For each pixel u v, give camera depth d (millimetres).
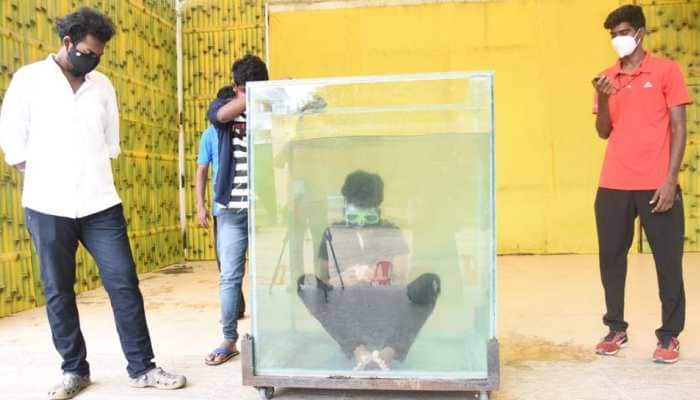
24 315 3953
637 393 2295
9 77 3969
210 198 6453
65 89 2396
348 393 2365
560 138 6273
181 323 3637
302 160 2311
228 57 6527
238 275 2854
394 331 2260
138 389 2486
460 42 6320
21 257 4105
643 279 4664
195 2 6531
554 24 6227
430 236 2242
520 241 6344
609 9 6156
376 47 6402
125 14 5449
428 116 2236
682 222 2691
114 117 2619
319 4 6426
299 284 2309
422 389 2184
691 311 3590
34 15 4223
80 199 2404
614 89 2672
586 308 3793
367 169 2283
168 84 6336
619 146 2814
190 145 6555
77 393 2447
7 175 3984
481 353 2195
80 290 4758
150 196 5895
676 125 2664
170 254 6285
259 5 6496
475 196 2205
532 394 2305
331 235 2301
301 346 2301
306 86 2291
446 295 2229
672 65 2721
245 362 2270
